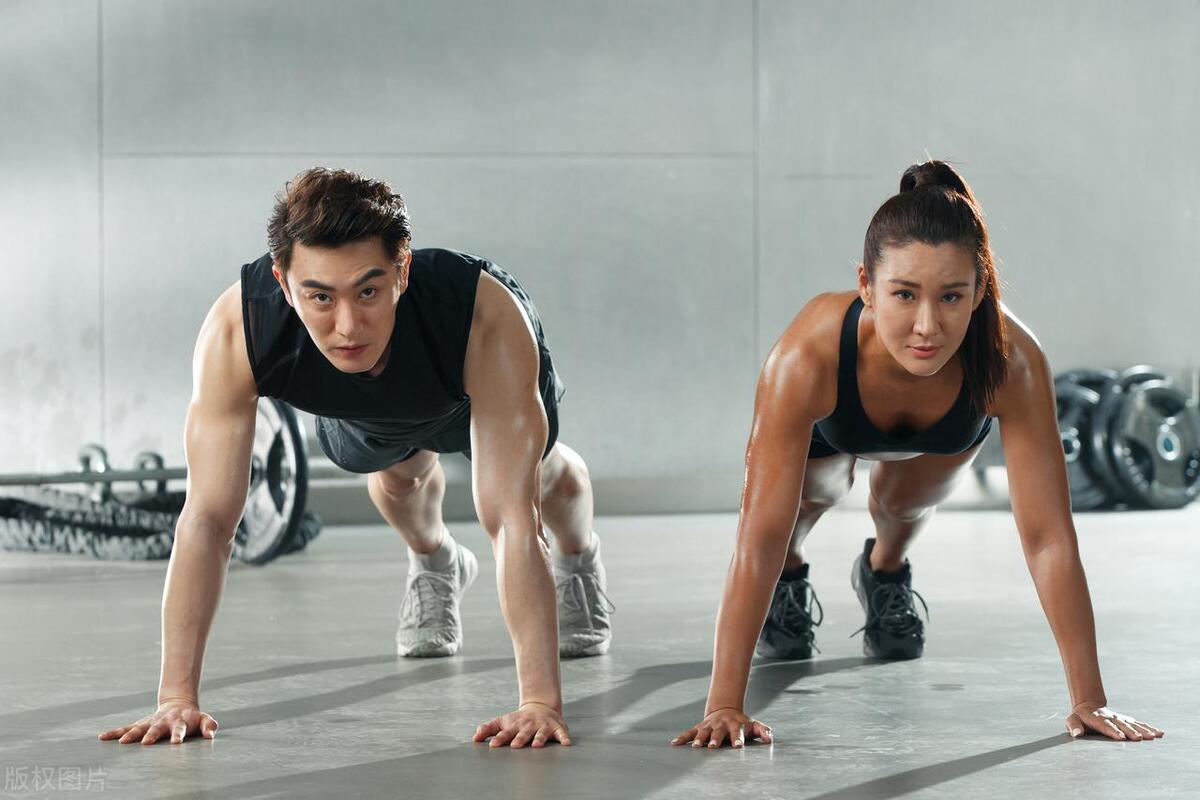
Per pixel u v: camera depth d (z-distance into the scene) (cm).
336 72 777
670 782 186
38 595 446
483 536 677
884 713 236
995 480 786
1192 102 855
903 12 828
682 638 332
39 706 250
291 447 512
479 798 178
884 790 181
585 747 210
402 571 512
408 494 286
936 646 312
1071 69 845
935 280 195
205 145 766
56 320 755
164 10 762
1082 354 852
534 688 217
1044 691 256
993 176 841
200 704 250
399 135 784
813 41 820
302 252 192
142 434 761
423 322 216
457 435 251
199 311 766
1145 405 755
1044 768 193
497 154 793
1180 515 726
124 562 559
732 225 815
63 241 755
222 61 767
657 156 807
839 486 275
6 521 590
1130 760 198
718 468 812
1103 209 852
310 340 215
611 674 279
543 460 265
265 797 179
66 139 755
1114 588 425
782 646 294
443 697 256
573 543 300
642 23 805
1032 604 386
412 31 784
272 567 528
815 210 821
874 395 222
